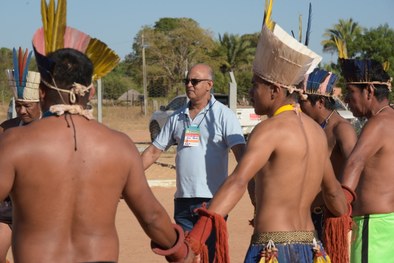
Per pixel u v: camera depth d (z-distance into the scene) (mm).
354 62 5340
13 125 6094
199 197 6340
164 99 60312
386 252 5191
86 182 3174
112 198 3248
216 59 68750
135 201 3365
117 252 3289
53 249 3129
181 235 3617
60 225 3145
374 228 5188
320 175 4258
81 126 3229
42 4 3441
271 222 4070
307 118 4332
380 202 5176
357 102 5371
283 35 4328
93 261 3166
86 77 3285
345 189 4695
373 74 5285
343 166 5152
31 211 3123
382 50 43500
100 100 23062
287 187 4062
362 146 5133
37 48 3406
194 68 6434
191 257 3760
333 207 4457
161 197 13117
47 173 3121
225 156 6418
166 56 68062
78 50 3400
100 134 3252
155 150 6672
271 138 4047
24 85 5625
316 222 5234
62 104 3240
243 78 60438
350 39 46406
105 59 3584
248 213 11320
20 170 3102
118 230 9797
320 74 5469
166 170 17156
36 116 5773
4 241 5855
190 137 6387
